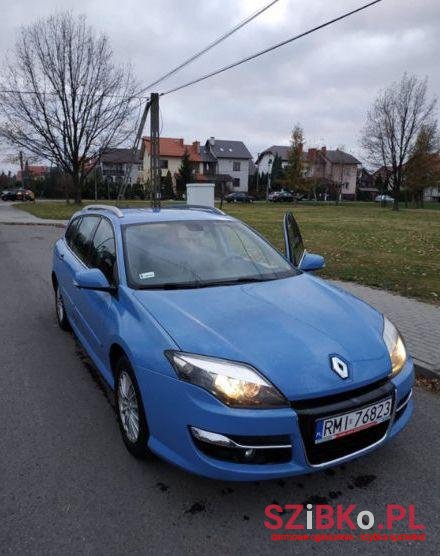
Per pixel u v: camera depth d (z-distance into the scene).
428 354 4.89
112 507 2.71
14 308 7.07
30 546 2.42
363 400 2.66
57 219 25.30
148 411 2.84
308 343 2.79
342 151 84.06
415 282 8.55
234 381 2.54
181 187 77.88
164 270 3.74
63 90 36.62
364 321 3.18
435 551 2.43
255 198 83.62
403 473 3.05
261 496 2.81
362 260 11.44
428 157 47.09
